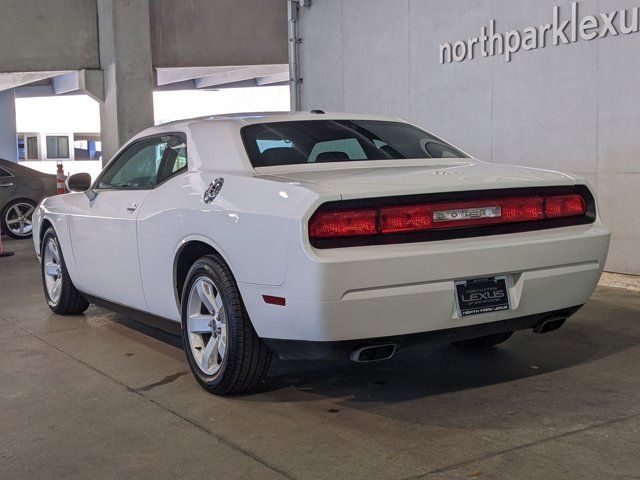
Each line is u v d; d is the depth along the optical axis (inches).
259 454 118.6
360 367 166.2
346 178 136.6
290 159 154.3
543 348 177.8
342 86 388.2
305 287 124.5
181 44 543.8
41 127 1079.0
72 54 560.4
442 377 157.2
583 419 129.4
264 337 137.0
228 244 139.2
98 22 563.8
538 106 285.3
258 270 133.0
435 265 128.7
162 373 165.6
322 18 397.4
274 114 173.2
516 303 138.7
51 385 158.7
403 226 128.7
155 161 177.8
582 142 271.0
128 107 540.1
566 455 114.0
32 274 322.7
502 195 137.8
